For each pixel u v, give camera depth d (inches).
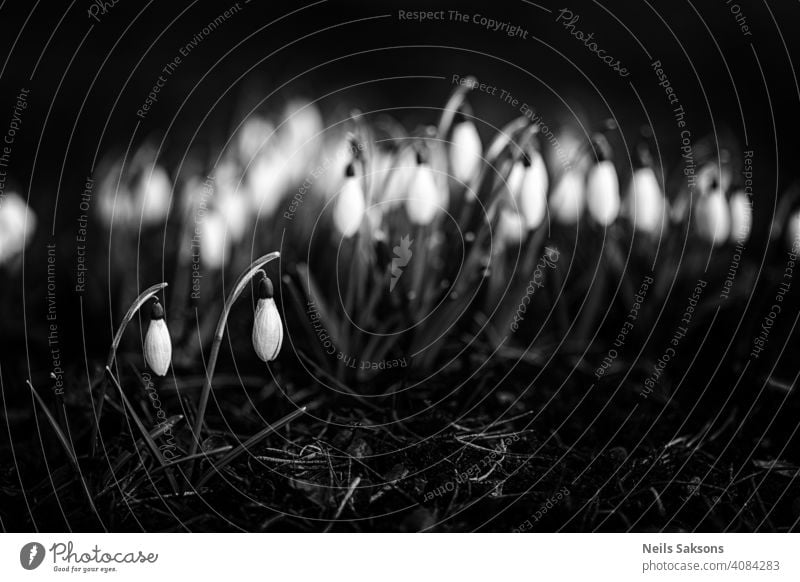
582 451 17.8
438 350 20.7
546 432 18.4
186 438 17.3
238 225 22.1
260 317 14.9
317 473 16.6
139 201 22.7
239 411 18.8
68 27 48.6
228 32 51.2
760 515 16.5
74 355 21.2
